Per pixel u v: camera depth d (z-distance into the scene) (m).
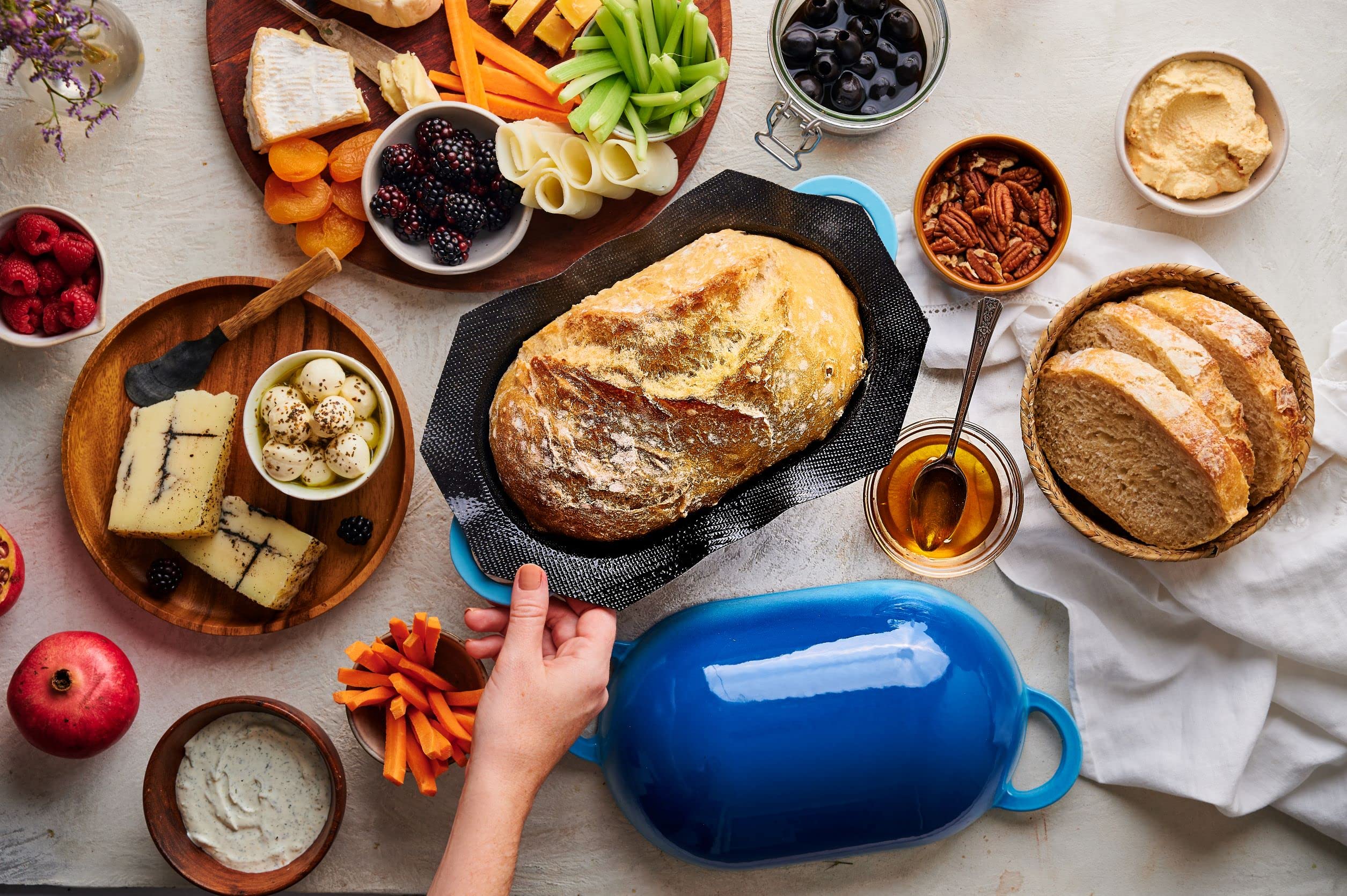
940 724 1.43
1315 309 1.62
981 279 1.51
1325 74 1.62
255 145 1.51
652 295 1.32
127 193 1.60
